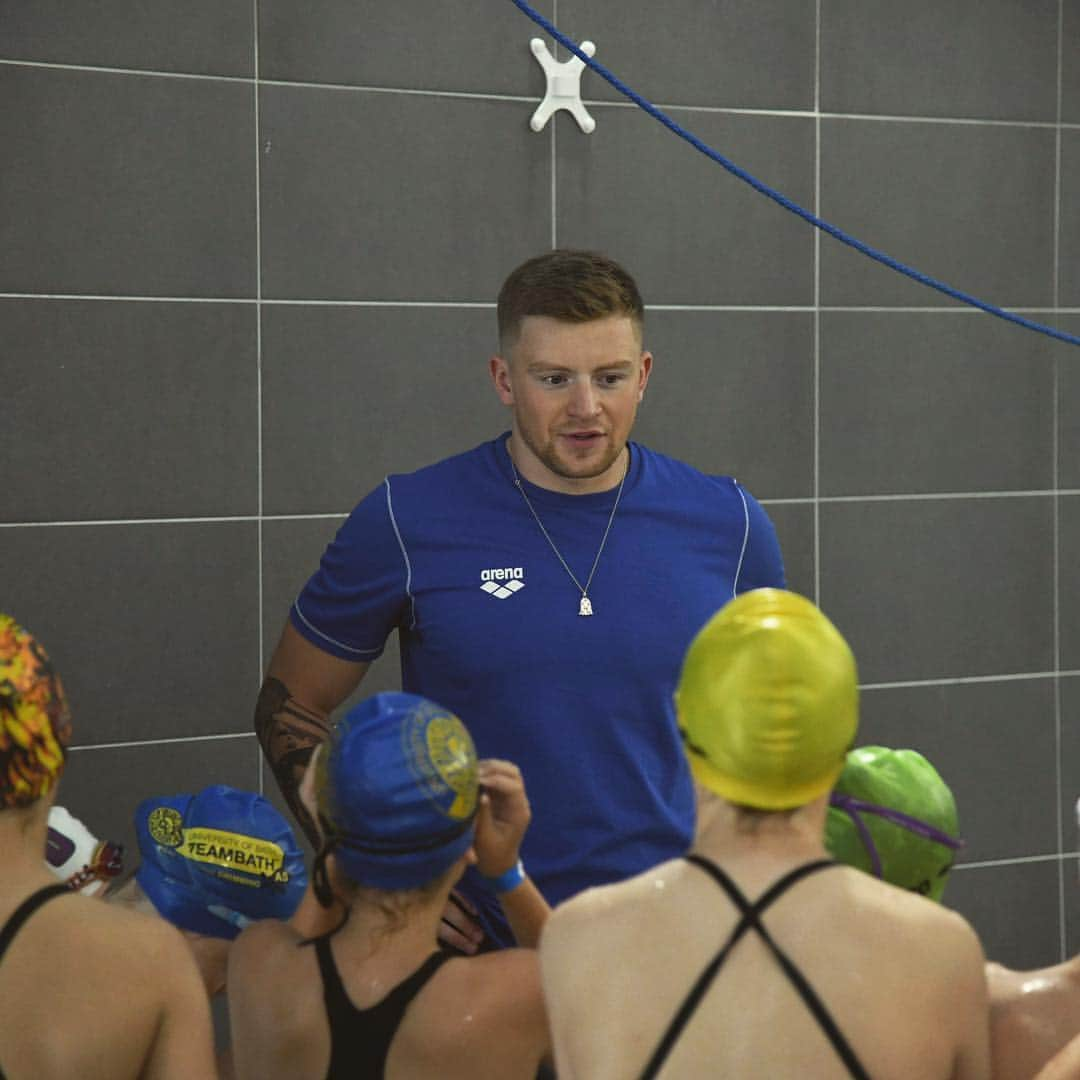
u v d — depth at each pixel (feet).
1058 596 48.39
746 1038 14.34
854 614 46.44
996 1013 17.31
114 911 16.65
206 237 40.37
